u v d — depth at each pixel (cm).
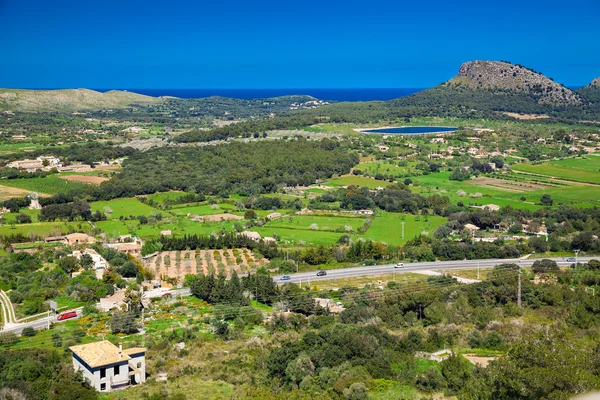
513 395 6244
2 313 11300
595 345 7962
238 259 15212
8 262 14125
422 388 7688
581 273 12912
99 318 11031
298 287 12450
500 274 12812
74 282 12775
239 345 9675
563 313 10556
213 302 11869
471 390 6769
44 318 11125
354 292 12081
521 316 10444
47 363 8525
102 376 8106
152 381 8444
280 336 10025
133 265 14088
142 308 11612
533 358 6444
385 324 10319
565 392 5981
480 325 9894
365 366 8306
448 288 11794
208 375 8600
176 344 9825
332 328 9638
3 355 8631
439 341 9169
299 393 7706
